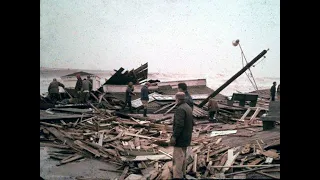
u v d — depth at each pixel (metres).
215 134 5.73
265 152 5.07
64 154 5.35
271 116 5.65
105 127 6.10
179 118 4.46
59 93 6.08
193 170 4.79
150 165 5.04
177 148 4.54
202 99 6.03
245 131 5.76
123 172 4.86
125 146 5.54
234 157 4.97
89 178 4.77
